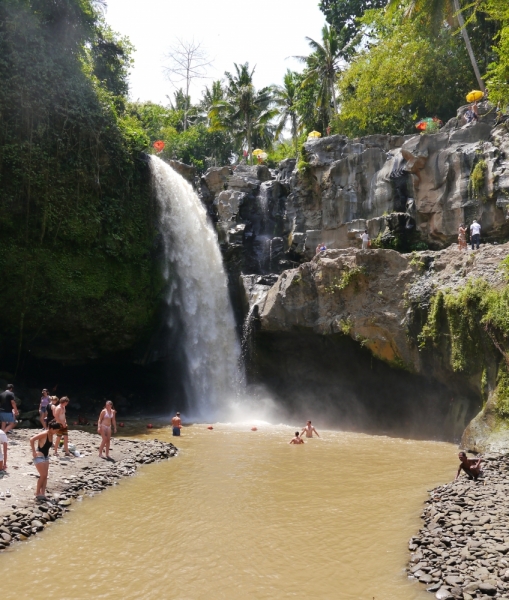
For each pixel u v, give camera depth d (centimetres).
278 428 2772
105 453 1877
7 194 2786
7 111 2831
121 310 3159
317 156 3556
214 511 1361
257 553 1098
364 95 4322
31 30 3019
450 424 2445
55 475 1553
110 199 3195
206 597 909
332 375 2977
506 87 2119
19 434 2114
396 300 2584
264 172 4169
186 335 3472
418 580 962
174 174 3644
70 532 1197
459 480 1598
